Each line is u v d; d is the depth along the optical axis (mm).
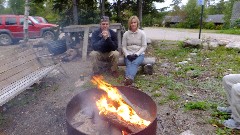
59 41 7883
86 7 9508
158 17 11500
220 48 8000
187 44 8398
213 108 3648
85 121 2641
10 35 12508
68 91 4449
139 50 5051
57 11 9625
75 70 5859
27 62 4688
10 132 3180
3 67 4043
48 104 3902
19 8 26031
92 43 5223
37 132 3158
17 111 3699
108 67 5586
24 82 3844
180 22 38562
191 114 3488
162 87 4559
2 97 3191
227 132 2963
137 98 2996
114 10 10359
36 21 13203
